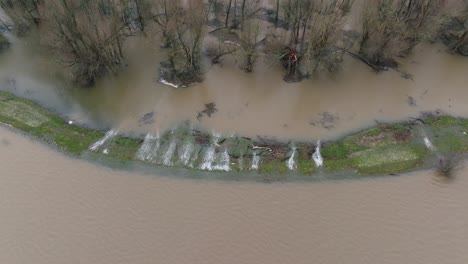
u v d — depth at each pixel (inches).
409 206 1841.8
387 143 2055.9
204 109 2208.4
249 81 2361.0
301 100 2271.2
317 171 1951.3
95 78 2338.8
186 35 2305.6
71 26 2133.4
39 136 2064.5
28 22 2498.8
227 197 1860.2
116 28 2276.1
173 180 1909.4
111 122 2143.2
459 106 2266.2
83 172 1930.4
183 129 2108.8
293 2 2365.9
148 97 2267.5
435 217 1814.7
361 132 2119.8
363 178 1931.6
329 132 2119.8
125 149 2015.3
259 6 2726.4
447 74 2437.3
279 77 2383.1
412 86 2361.0
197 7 2191.2
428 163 1987.0
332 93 2311.8
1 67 2411.4
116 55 2369.6
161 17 2396.7
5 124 2114.9
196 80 2351.1
